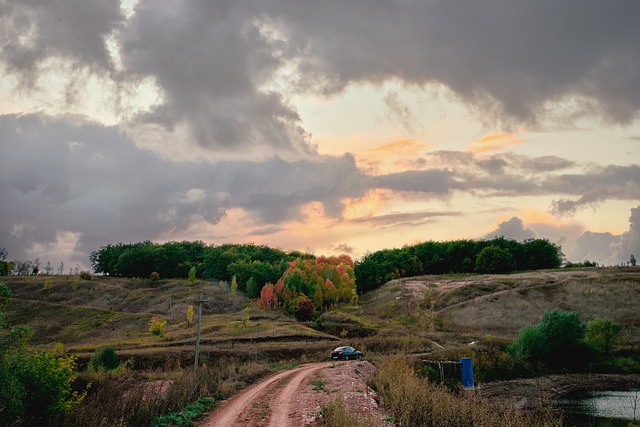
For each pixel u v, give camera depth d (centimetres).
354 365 4300
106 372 4388
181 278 15225
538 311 8994
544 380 5109
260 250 19562
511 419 2128
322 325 8919
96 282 13775
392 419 2022
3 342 1897
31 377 1984
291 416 2038
